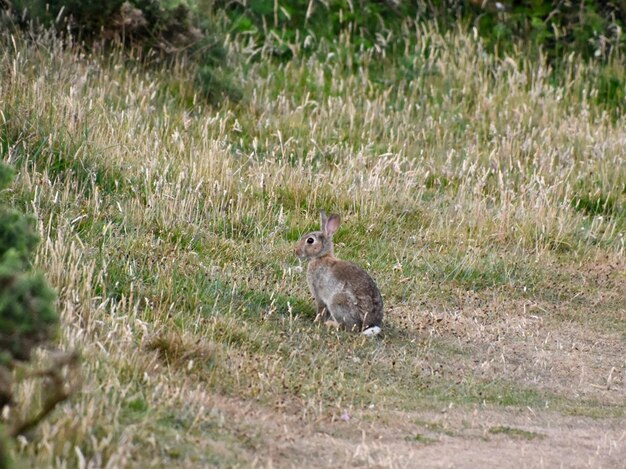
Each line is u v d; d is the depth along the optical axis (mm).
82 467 9734
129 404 11680
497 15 33219
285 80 28094
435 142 26875
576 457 12336
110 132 21484
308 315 17062
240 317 15867
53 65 23641
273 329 15898
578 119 28766
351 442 12133
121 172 20141
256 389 13180
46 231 16797
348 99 27172
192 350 13617
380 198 22109
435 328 17156
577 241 22656
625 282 20797
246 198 20969
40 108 20578
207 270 17156
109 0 25984
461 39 31531
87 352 12539
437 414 13555
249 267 18016
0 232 11031
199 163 21500
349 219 21125
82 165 19641
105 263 15750
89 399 11320
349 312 16375
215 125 24781
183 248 18266
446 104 28750
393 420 13031
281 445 11672
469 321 17781
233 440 11531
